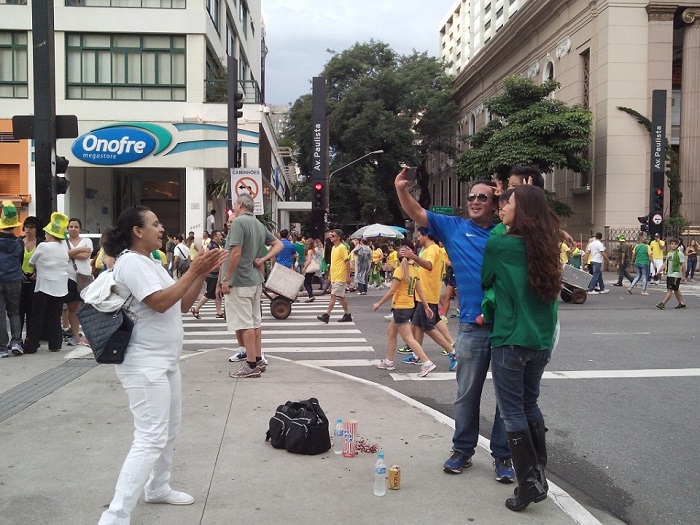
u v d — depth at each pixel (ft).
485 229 14.66
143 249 11.97
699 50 100.89
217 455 15.74
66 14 80.48
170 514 12.41
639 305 54.75
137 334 11.56
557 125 95.40
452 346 28.07
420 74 168.76
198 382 23.30
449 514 12.67
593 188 103.35
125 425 17.89
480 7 265.54
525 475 12.65
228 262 23.26
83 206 90.58
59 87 81.10
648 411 21.50
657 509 13.99
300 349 33.37
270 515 12.43
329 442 16.29
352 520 12.29
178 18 81.61
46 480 13.98
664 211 100.63
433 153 202.28
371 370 28.14
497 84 150.00
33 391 21.54
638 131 98.94
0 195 80.59
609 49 98.78
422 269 27.53
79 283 30.42
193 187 82.94
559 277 12.42
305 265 58.80
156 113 82.43
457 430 14.80
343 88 175.01
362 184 163.43
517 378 12.61
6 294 27.63
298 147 182.50
